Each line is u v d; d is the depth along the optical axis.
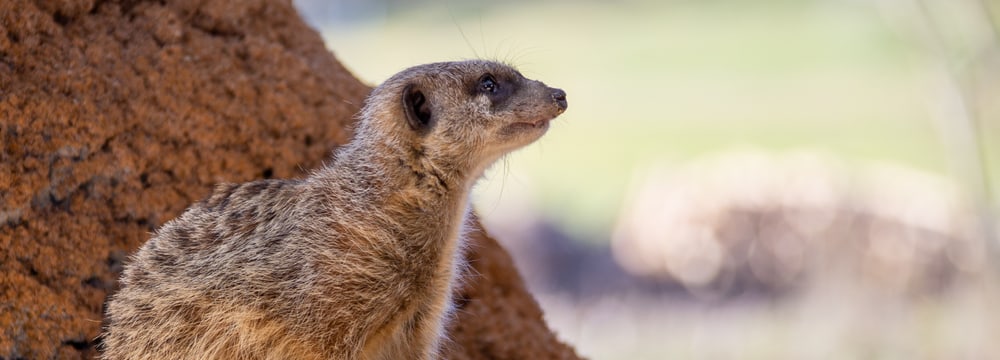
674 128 31.20
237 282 5.55
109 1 6.39
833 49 36.69
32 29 5.91
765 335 17.58
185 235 5.73
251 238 5.65
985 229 16.47
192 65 6.55
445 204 5.99
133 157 6.16
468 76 6.19
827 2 41.62
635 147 29.88
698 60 37.56
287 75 6.97
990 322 16.09
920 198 19.88
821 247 19.28
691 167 23.59
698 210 20.81
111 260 6.00
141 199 6.18
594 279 21.75
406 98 5.93
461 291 6.93
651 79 35.50
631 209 23.66
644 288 21.02
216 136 6.52
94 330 5.79
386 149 5.88
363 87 7.71
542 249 22.50
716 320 18.73
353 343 5.70
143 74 6.34
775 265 19.66
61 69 5.97
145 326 5.57
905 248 18.50
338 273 5.63
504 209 24.55
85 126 5.96
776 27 40.69
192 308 5.56
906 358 16.09
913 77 31.11
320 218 5.68
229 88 6.66
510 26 40.88
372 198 5.79
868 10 36.22
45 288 5.71
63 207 5.90
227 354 5.57
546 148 31.03
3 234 5.65
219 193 5.95
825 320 17.41
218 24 6.87
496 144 6.17
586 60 37.75
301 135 6.90
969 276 17.45
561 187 27.69
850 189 20.09
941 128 19.27
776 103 32.34
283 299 5.55
